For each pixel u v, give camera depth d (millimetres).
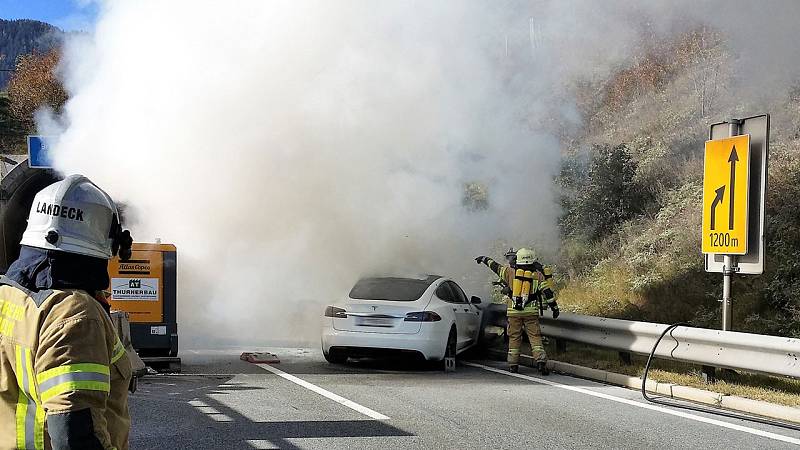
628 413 8219
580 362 11172
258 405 8305
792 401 8227
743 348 8680
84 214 2613
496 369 11633
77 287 2586
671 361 10688
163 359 10648
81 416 2350
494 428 7395
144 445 6578
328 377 10406
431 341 11062
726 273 9664
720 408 8594
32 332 2430
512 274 11828
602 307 14523
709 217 9906
